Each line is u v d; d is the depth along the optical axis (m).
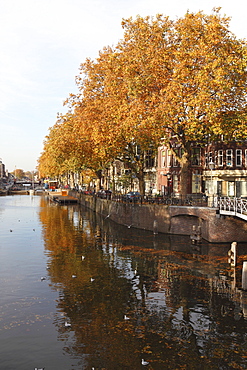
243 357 11.95
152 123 29.70
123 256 25.97
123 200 45.28
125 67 32.53
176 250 27.89
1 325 14.10
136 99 31.16
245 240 30.36
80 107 44.41
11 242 31.47
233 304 16.61
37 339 12.99
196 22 29.11
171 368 11.24
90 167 54.28
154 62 29.98
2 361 11.53
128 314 15.33
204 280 20.22
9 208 69.25
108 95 38.72
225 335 13.48
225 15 29.17
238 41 29.67
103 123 35.28
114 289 18.56
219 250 27.67
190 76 28.81
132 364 11.43
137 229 39.28
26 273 21.38
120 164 71.50
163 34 31.75
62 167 75.56
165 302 16.78
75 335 13.34
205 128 30.50
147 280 20.17
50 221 47.19
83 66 43.84
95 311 15.61
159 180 58.66
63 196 95.44
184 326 14.20
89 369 11.15
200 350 12.35
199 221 33.53
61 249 28.47
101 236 34.69
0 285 18.98
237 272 21.73
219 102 27.33
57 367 11.23
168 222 35.31
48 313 15.32
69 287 18.81
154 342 12.88
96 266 23.16
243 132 29.00
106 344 12.70
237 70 27.62
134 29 32.88
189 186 51.62
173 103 28.52
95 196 62.28
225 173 47.47
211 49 28.47
